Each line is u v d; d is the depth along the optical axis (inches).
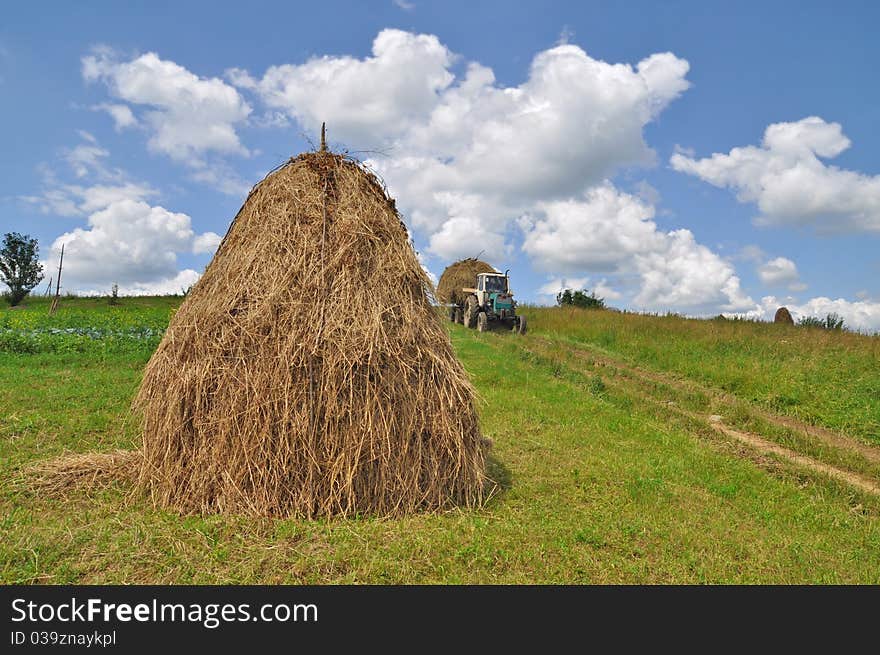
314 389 206.4
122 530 193.2
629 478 276.1
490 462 291.0
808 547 212.4
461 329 972.6
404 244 237.6
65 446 287.0
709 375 563.2
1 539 183.3
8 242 1378.0
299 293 214.7
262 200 235.8
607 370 603.2
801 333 753.6
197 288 235.5
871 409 428.8
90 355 536.4
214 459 207.3
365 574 171.0
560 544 197.3
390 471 211.5
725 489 269.9
